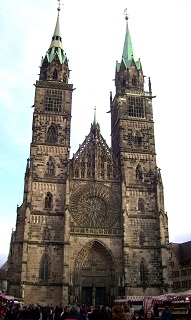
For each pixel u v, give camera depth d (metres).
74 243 91.75
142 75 120.75
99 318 25.72
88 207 97.25
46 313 50.06
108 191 100.31
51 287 86.75
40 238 90.81
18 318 19.59
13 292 84.06
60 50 119.50
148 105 115.31
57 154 101.50
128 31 131.25
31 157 99.19
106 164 103.31
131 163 105.31
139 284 91.06
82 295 89.56
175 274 140.25
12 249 88.06
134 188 102.00
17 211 92.00
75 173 100.19
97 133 106.94
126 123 110.56
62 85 111.62
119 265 92.19
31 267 87.62
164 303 51.34
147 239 96.62
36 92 109.06
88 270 91.75
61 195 96.62
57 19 127.75
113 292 89.75
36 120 104.94
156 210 100.31
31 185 95.38
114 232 95.25
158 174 104.69
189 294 44.84
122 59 122.94
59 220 93.69
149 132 111.12
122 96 114.50
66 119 107.06
